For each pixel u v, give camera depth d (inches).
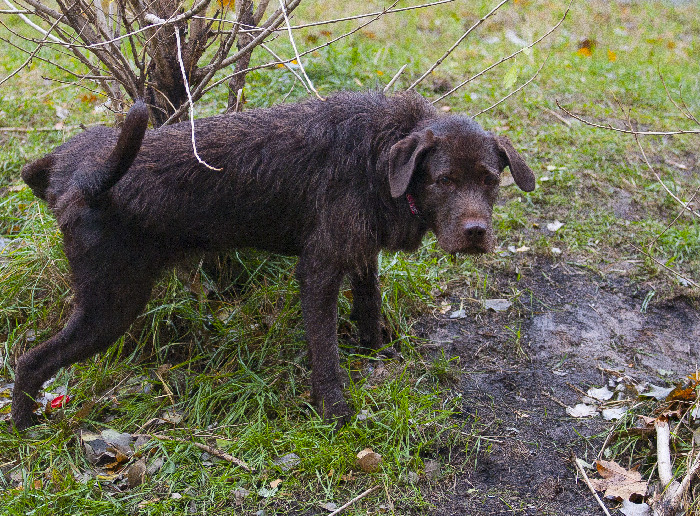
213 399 90.0
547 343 97.0
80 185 82.3
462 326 98.4
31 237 101.0
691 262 105.6
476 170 82.5
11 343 94.1
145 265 87.0
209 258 97.3
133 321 88.5
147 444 85.5
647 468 85.0
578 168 116.2
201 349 94.4
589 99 128.6
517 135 119.3
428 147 82.4
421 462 84.1
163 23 86.4
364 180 85.2
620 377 93.2
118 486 83.0
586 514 81.3
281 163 86.0
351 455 84.1
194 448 85.2
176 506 81.2
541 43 151.3
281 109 88.2
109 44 94.3
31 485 82.1
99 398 90.0
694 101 129.5
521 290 102.1
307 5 163.6
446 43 148.4
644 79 137.0
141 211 85.1
